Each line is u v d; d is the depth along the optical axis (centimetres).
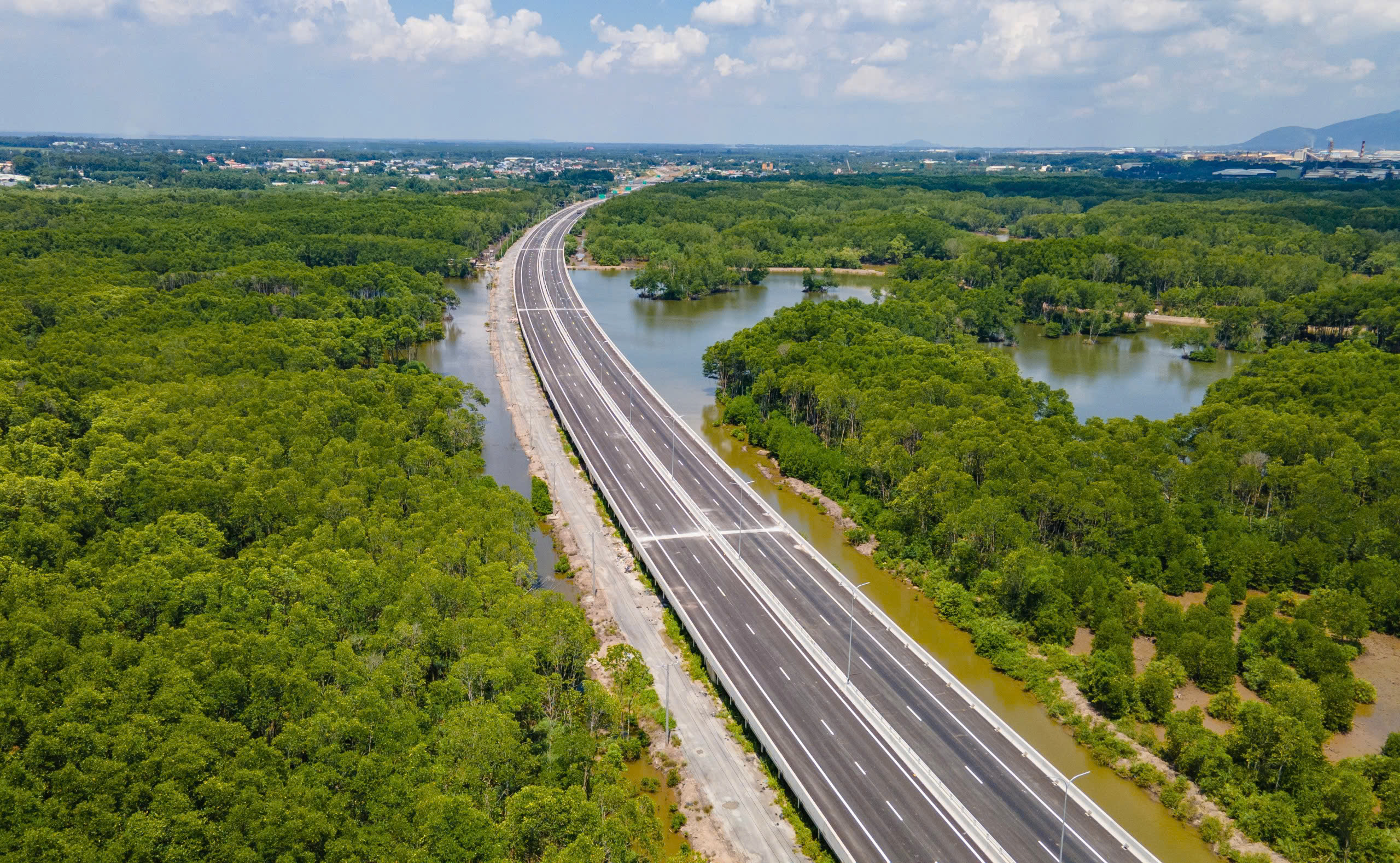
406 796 10281
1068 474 18662
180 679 11406
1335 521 18600
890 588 18000
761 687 14175
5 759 10356
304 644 12875
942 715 13575
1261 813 11525
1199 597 17512
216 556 15575
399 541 16062
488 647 12738
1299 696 13012
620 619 16438
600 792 10900
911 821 11438
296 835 9475
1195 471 19888
